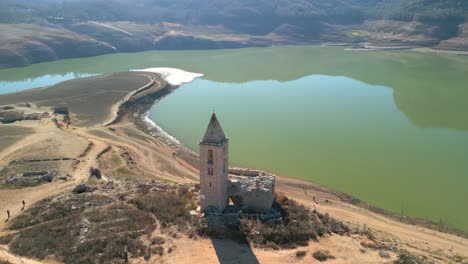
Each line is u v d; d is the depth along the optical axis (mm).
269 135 103062
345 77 170125
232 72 187250
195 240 49969
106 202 60656
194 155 94000
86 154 85688
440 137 100812
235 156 89875
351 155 90500
